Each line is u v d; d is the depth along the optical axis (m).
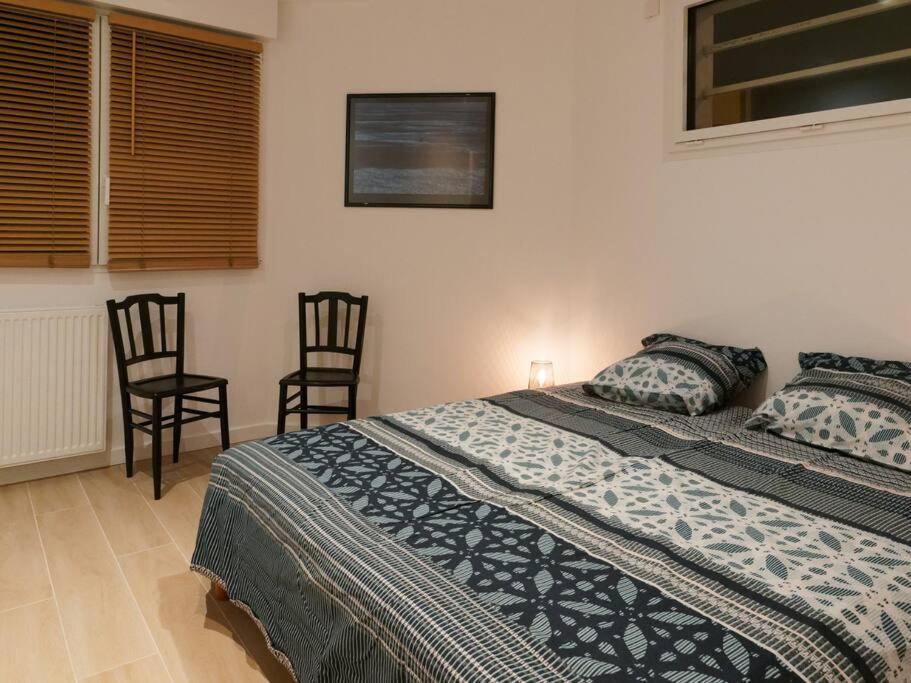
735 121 2.96
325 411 3.52
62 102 3.11
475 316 3.89
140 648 1.96
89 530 2.70
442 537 1.53
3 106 2.96
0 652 1.91
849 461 2.08
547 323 3.83
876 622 1.21
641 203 3.35
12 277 3.07
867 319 2.53
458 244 3.86
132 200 3.33
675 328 3.24
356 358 3.71
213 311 3.70
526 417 2.54
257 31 3.59
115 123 3.26
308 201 3.87
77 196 3.18
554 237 3.79
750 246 2.90
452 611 1.23
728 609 1.22
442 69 3.79
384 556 1.44
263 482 1.89
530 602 1.25
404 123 3.82
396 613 1.26
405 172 3.84
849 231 2.57
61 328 3.11
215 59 3.53
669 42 3.14
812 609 1.22
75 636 2.00
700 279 3.11
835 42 2.61
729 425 2.48
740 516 1.64
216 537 2.06
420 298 3.91
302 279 3.91
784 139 2.75
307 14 3.77
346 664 1.39
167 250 3.46
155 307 3.49
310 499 1.75
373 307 3.94
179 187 3.48
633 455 2.11
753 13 2.87
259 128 3.73
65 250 3.16
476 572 1.37
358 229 3.90
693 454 2.13
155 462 3.01
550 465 2.00
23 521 2.76
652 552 1.44
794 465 2.03
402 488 1.82
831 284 2.63
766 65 2.84
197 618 2.12
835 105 2.62
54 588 2.26
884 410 2.11
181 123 3.45
